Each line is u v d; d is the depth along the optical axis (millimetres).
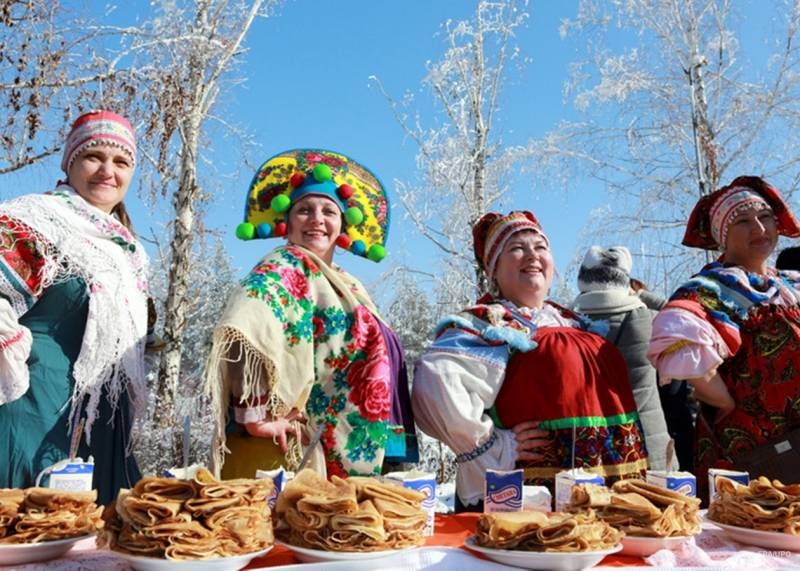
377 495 1556
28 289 2412
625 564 1643
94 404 2459
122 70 7078
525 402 2527
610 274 3230
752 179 3018
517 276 2832
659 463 2838
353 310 2557
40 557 1488
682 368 2619
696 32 9031
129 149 2789
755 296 2789
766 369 2717
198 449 7020
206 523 1433
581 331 2773
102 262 2555
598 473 2414
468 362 2564
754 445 2715
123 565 1486
